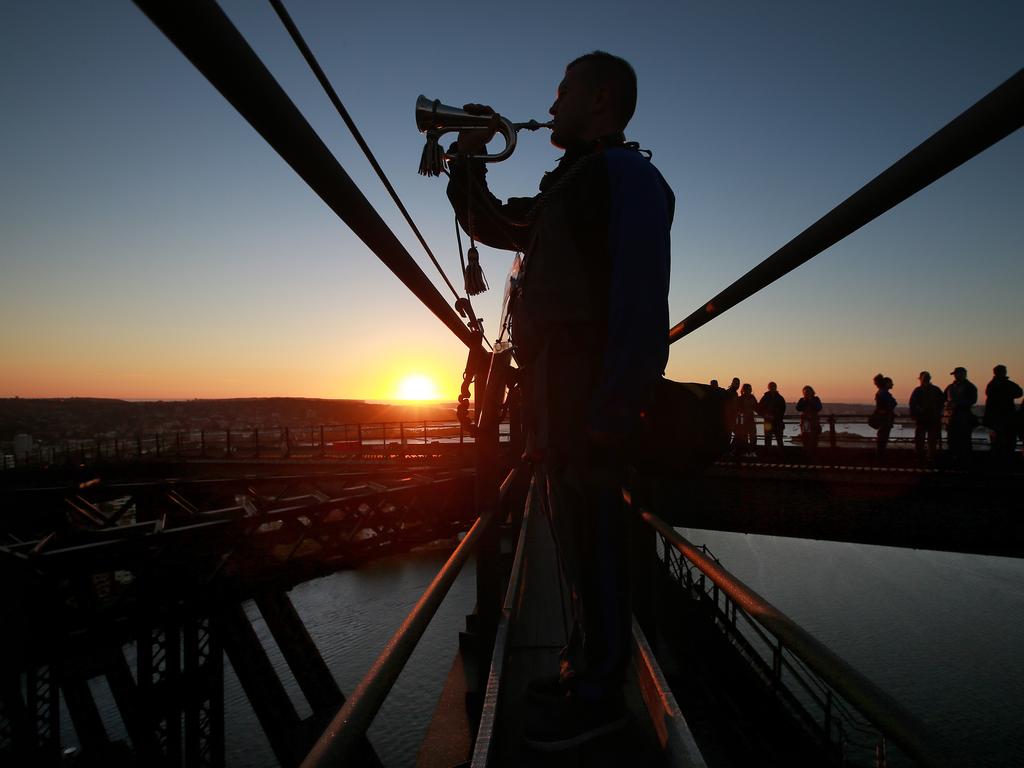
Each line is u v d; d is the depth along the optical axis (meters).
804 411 12.49
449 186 1.56
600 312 1.10
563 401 1.12
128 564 6.38
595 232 1.09
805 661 0.59
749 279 1.25
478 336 2.09
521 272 1.43
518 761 1.28
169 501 8.32
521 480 4.25
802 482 9.43
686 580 8.22
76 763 8.09
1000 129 0.48
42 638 5.74
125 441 30.61
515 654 2.02
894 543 8.68
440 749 2.15
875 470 9.58
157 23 0.35
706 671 6.44
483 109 1.50
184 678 7.08
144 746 6.58
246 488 8.77
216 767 7.23
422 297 1.33
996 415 9.80
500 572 2.12
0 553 5.69
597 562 1.25
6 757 5.52
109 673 6.81
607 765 1.24
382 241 0.91
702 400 1.09
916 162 0.58
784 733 5.59
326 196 0.69
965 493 8.32
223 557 7.15
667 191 1.18
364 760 6.36
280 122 0.49
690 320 1.88
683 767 1.10
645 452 1.09
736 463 11.47
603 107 1.28
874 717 0.47
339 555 8.23
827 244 0.89
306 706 16.73
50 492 7.34
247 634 7.65
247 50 0.42
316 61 0.81
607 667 1.26
